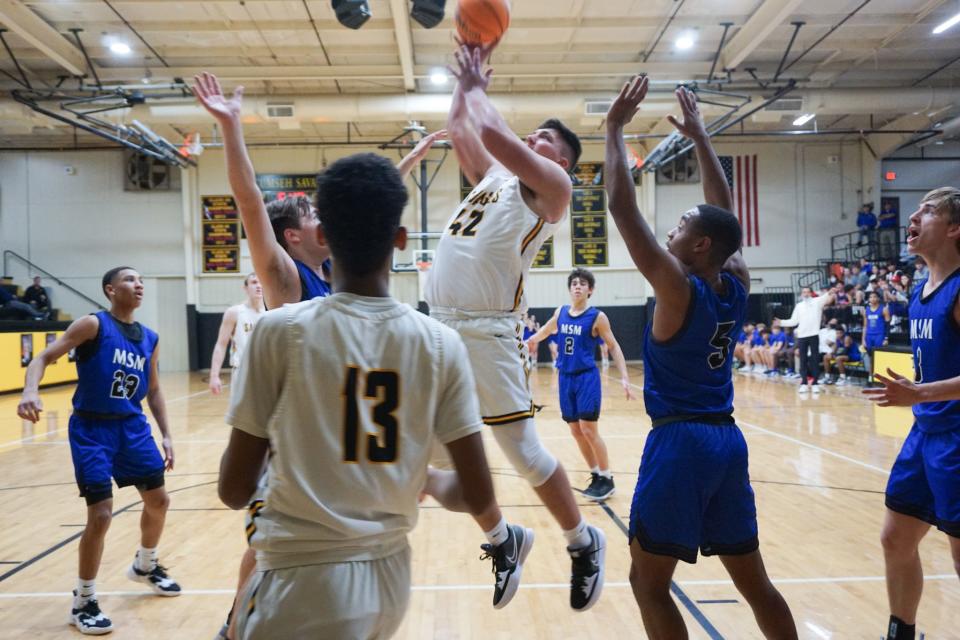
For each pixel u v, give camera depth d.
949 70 17.42
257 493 1.57
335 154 21.80
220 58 16.03
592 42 15.38
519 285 2.65
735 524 2.49
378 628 1.50
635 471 7.05
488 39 2.50
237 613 1.52
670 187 22.06
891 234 20.98
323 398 1.49
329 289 2.60
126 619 3.60
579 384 6.05
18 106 16.77
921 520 2.89
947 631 3.29
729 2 13.60
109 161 22.02
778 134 19.25
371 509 1.51
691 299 2.42
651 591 2.39
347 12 5.92
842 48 15.84
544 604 3.70
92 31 14.40
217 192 22.02
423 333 1.59
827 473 6.79
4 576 4.27
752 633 3.26
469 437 1.60
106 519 3.56
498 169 2.80
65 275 21.92
